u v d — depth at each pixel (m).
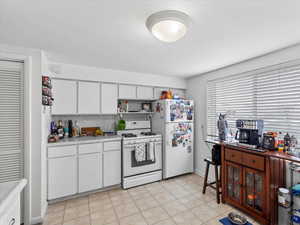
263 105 2.28
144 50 2.04
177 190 2.71
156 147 3.07
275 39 1.73
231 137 2.63
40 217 1.91
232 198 2.21
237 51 2.07
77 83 2.70
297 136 1.92
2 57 1.79
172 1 1.12
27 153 1.86
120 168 2.80
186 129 3.31
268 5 1.17
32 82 1.92
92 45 1.89
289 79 2.01
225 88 2.86
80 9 1.22
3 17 1.32
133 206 2.25
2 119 1.80
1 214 0.79
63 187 2.35
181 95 3.79
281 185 1.92
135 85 3.22
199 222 1.91
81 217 2.01
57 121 2.83
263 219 1.82
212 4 1.16
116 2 1.14
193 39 1.73
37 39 1.72
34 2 1.13
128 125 3.31
